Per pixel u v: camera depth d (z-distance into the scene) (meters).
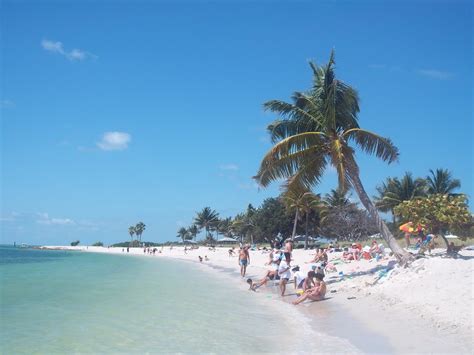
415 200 17.03
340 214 58.16
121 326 11.53
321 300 14.88
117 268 40.94
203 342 9.69
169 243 140.38
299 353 8.60
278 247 49.28
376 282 15.99
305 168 19.30
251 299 16.83
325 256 23.20
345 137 19.17
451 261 13.85
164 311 13.95
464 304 10.53
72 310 14.27
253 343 9.53
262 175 18.91
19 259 65.44
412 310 11.30
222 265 45.50
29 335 10.53
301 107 20.12
